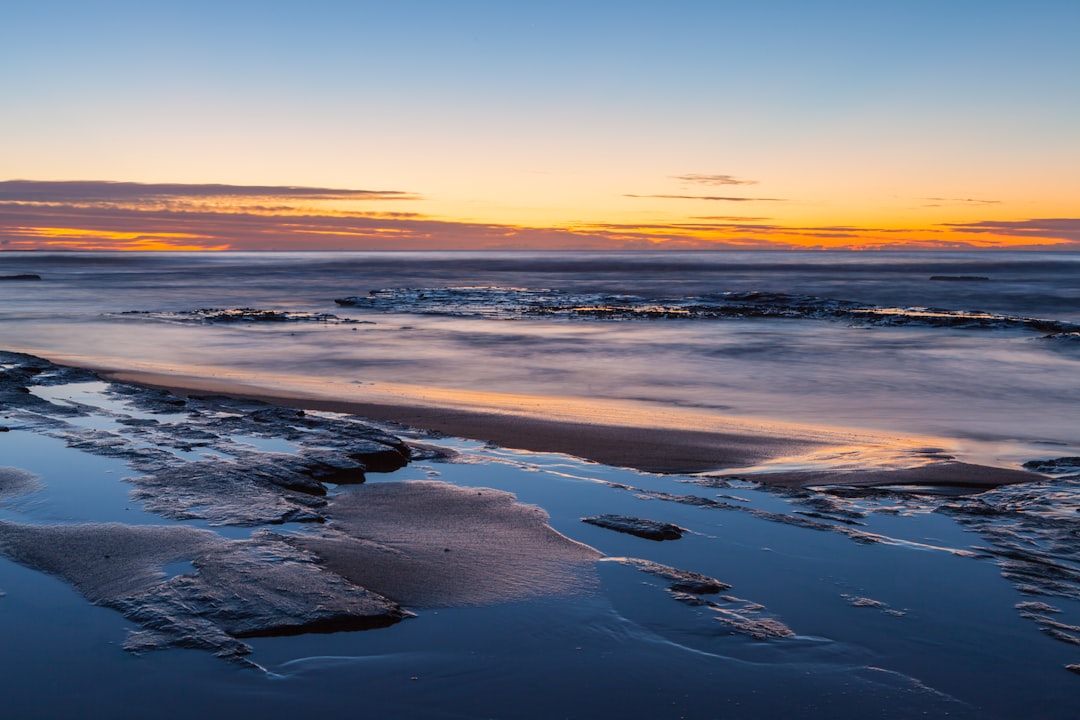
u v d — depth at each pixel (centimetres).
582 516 820
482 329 3444
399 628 562
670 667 523
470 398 1759
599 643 551
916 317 3616
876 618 600
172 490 830
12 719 448
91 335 3088
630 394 1898
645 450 1198
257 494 827
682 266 14875
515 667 518
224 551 670
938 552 740
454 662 521
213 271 10712
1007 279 8888
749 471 1084
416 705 474
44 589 600
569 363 2434
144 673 495
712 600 623
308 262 17000
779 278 9462
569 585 641
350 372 2219
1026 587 661
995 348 2792
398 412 1483
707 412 1653
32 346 2723
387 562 675
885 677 519
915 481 1032
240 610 569
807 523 813
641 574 666
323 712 464
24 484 845
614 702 483
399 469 1002
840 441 1312
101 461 938
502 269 12794
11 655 511
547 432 1317
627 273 11306
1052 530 812
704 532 782
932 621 597
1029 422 1575
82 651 517
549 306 4625
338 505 830
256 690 482
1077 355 2614
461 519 795
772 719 471
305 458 973
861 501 916
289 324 3612
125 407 1289
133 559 653
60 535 702
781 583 661
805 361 2494
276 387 1819
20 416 1185
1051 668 534
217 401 1433
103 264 13762
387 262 17425
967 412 1691
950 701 495
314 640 539
